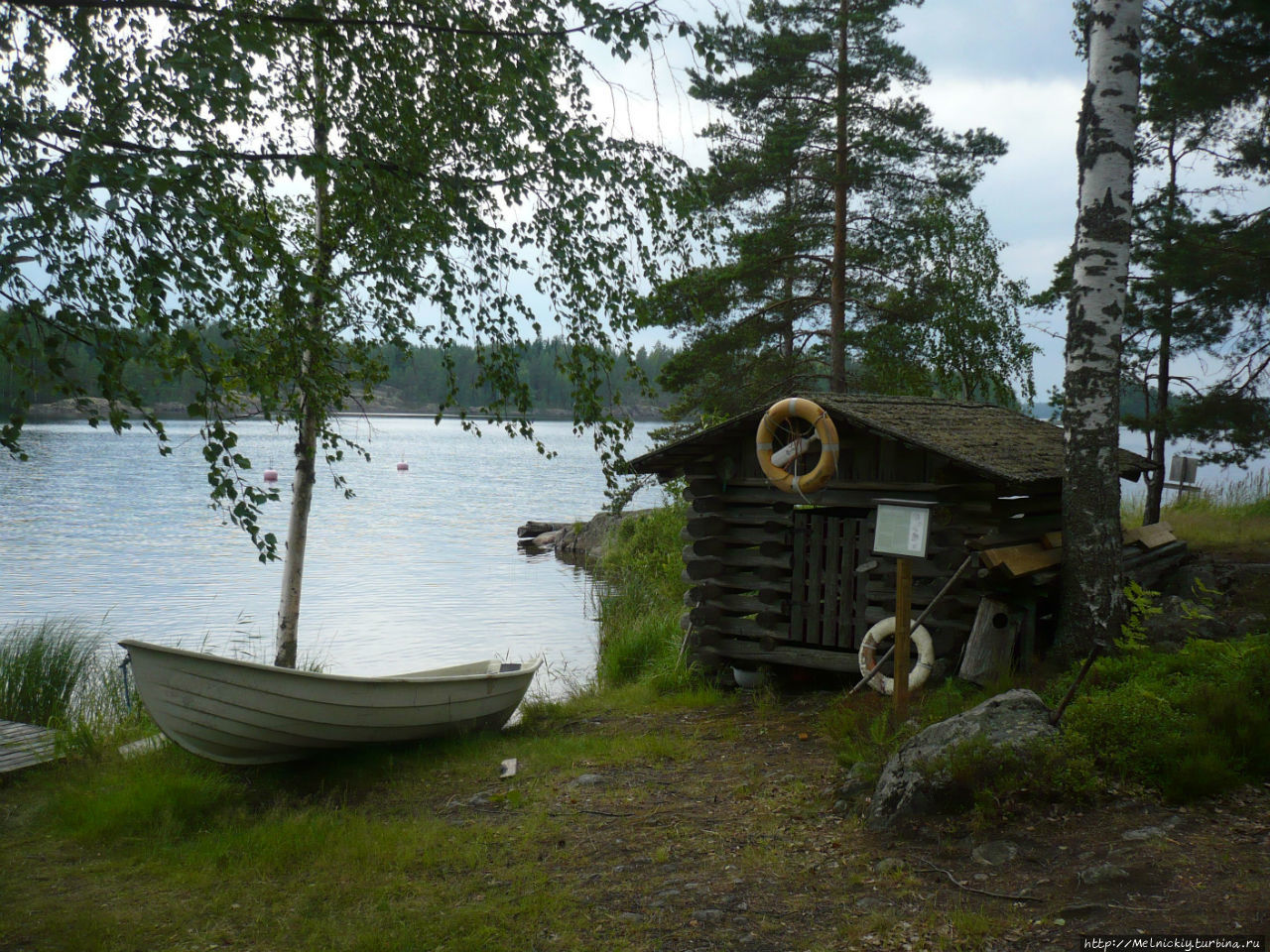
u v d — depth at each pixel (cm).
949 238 2058
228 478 562
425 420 18575
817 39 1989
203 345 572
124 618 1697
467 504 4347
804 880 506
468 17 712
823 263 2245
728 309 2262
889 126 2091
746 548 1058
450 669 1034
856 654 955
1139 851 480
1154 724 584
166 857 608
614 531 2753
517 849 592
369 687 805
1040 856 496
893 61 2036
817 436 897
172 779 732
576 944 455
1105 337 818
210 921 511
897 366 2161
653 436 2366
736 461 1044
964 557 872
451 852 589
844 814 597
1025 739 573
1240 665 656
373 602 1936
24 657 1075
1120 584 813
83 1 556
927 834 538
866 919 450
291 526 1044
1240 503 1892
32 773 802
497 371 818
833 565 980
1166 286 1448
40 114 523
